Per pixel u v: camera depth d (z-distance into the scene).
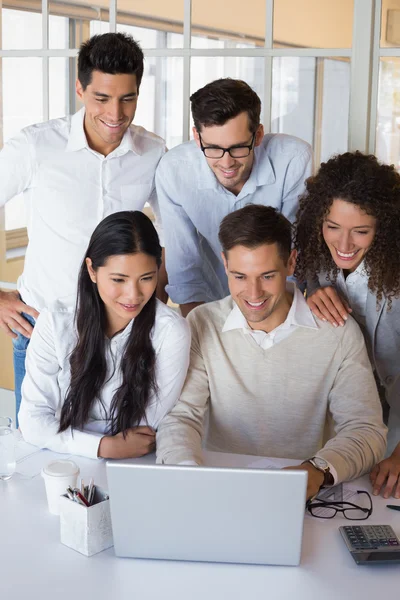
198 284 2.57
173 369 1.94
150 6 2.70
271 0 2.50
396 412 2.30
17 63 3.03
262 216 1.84
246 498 1.41
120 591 1.36
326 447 1.82
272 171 2.33
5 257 3.13
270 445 2.05
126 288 1.81
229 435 2.06
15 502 1.67
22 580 1.39
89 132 2.41
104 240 1.80
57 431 1.92
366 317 2.13
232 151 2.12
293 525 1.42
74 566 1.44
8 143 2.43
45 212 2.45
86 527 1.46
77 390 1.94
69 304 2.48
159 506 1.44
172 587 1.38
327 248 2.06
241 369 2.02
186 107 2.71
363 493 1.72
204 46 2.64
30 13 2.96
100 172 2.43
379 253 1.97
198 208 2.43
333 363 2.00
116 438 1.89
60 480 1.59
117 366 1.95
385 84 2.41
